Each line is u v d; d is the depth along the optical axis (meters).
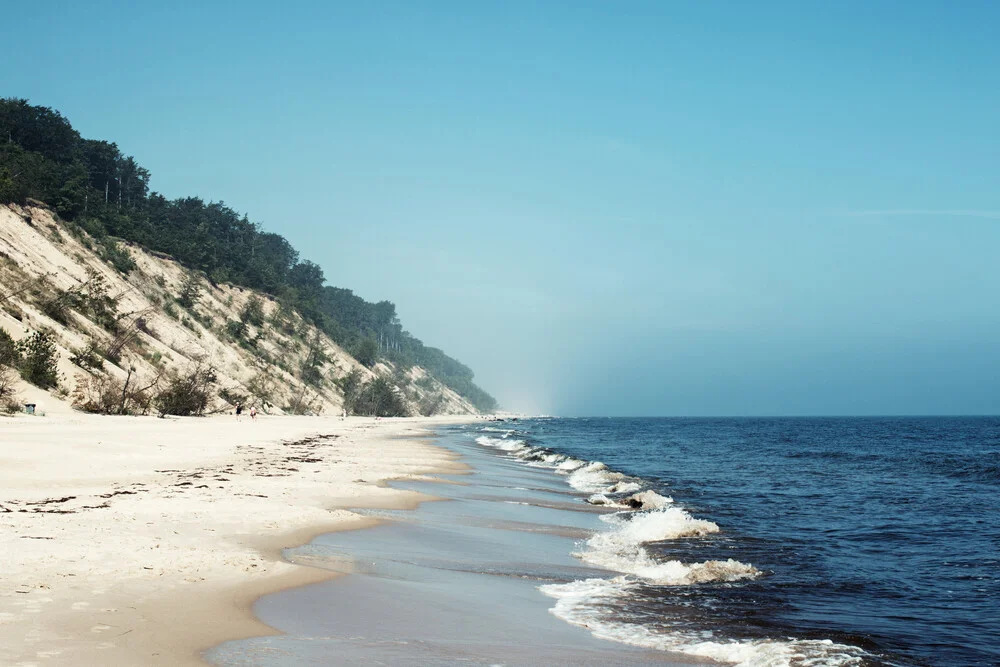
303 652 8.56
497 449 68.62
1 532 13.60
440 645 9.47
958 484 37.91
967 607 13.34
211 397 97.31
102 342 82.00
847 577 15.77
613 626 11.40
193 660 7.93
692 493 32.62
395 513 21.80
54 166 126.19
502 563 15.89
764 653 10.15
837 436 114.19
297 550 14.77
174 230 172.38
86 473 24.81
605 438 100.38
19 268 81.81
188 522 16.44
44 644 7.87
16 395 54.56
